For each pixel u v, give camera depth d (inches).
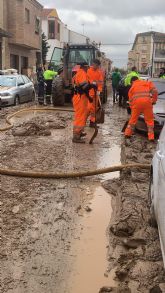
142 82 291.0
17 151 251.1
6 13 903.1
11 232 138.6
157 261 120.3
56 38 1572.3
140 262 118.7
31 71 1064.8
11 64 967.0
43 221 148.5
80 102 276.8
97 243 133.6
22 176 197.2
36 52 1184.2
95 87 277.3
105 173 209.9
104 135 320.5
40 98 543.2
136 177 191.6
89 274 115.3
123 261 122.0
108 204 167.8
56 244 131.9
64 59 513.7
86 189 185.5
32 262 120.4
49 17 1547.7
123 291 104.8
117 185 190.4
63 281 111.5
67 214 155.6
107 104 609.3
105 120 412.5
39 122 353.7
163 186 112.5
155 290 103.9
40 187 184.4
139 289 106.1
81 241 134.6
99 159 237.3
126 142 276.1
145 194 171.5
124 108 550.3
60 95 499.8
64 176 197.8
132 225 141.6
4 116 417.7
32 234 138.0
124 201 163.0
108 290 105.0
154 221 139.5
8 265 118.4
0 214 152.6
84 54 512.1
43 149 258.5
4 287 107.6
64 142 284.8
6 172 197.6
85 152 254.1
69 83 502.3
